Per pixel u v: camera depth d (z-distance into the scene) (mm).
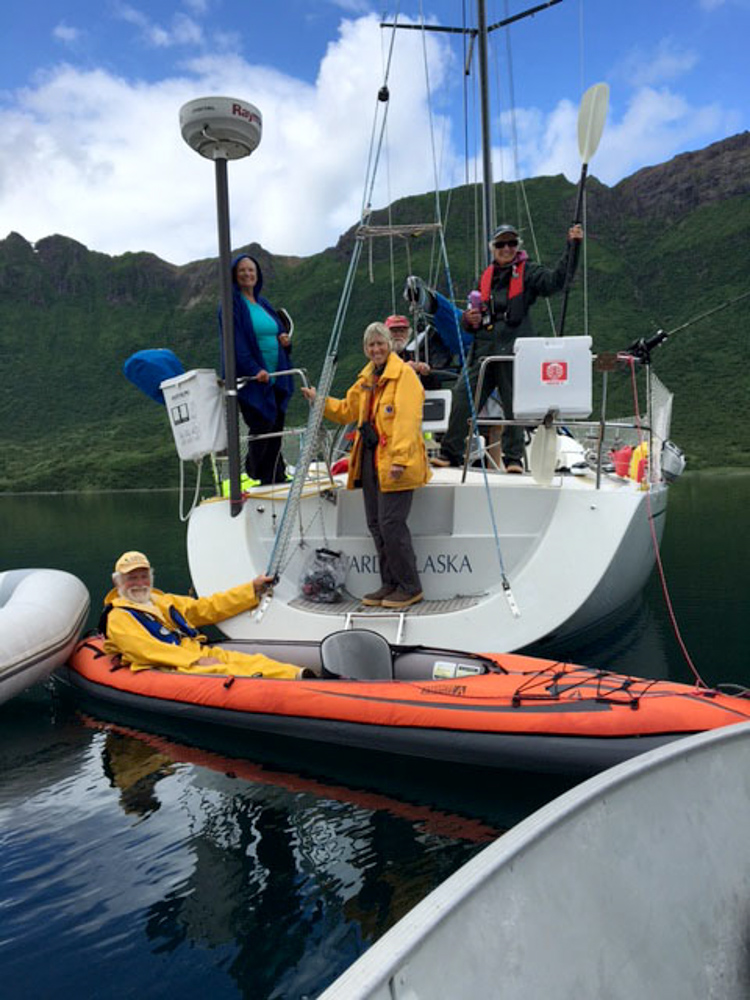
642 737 2781
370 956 866
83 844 2594
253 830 2650
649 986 1126
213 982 1861
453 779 3016
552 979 1023
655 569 7234
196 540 4598
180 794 2980
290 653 4016
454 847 2480
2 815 2848
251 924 2088
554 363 3838
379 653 3633
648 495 4125
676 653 4391
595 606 4105
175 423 4676
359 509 4504
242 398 4848
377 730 3207
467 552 4121
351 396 4438
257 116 4211
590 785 1221
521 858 1065
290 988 1828
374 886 2258
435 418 4922
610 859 1182
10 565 8953
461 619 3857
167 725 3777
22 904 2236
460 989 915
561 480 4293
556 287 4672
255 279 5090
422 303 5828
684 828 1301
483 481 4188
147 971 1914
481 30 8234
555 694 3025
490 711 3023
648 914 1179
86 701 4246
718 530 10062
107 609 4258
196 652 4109
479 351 4945
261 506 4551
